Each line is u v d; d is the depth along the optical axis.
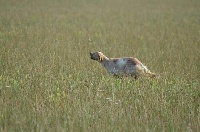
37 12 127.44
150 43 78.38
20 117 35.00
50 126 33.69
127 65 50.44
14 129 32.84
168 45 75.88
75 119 35.00
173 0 183.88
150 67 57.75
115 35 87.75
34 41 75.75
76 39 80.88
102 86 45.09
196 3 169.50
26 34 83.88
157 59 62.97
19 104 38.59
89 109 37.44
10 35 81.56
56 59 59.88
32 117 35.28
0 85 45.00
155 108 38.66
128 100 41.06
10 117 35.34
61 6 152.50
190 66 57.78
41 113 36.09
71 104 39.28
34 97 41.25
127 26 102.88
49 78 48.53
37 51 65.75
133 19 118.62
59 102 39.75
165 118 36.38
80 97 41.53
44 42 74.62
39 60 58.28
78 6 155.62
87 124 34.03
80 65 56.50
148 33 91.56
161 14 132.62
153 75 49.97
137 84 46.38
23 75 49.91
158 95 42.56
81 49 70.00
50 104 38.72
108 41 80.44
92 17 120.81
